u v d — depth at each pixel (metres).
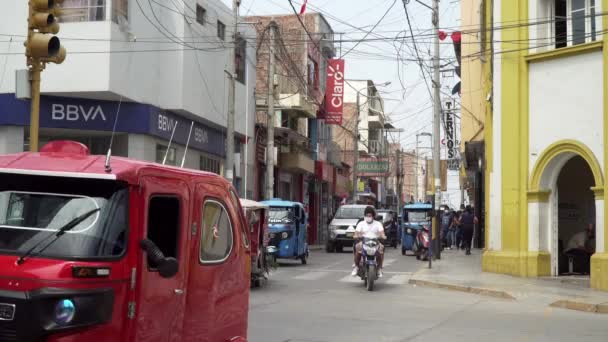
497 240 20.73
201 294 6.07
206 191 6.23
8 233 4.88
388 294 16.41
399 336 10.59
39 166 5.06
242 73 33.12
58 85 21.59
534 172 19.70
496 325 11.99
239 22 30.91
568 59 18.89
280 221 24.61
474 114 35.56
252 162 34.59
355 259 17.72
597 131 18.02
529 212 19.89
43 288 4.57
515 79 20.11
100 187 5.03
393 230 40.34
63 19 21.80
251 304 13.91
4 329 4.55
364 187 71.12
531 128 19.86
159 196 5.38
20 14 21.77
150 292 5.20
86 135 23.55
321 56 49.22
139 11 23.25
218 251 6.48
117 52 21.91
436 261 26.91
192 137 27.52
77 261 4.71
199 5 26.72
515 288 16.98
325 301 14.73
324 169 48.66
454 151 44.03
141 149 23.42
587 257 20.39
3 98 21.55
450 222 36.28
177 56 25.22
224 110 29.61
